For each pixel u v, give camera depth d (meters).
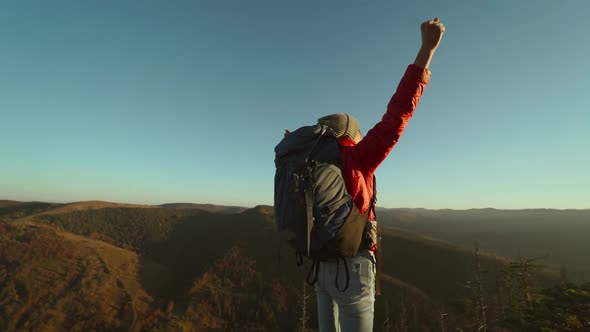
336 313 1.74
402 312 62.06
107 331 65.81
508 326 9.61
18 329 63.25
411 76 1.28
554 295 9.56
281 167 1.48
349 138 1.60
